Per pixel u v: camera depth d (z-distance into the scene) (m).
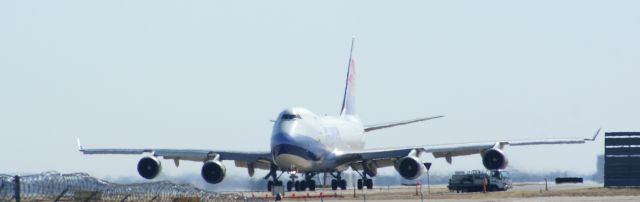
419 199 166.75
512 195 173.25
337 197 182.38
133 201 132.12
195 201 139.62
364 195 175.50
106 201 127.56
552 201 149.12
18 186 114.88
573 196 166.12
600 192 176.88
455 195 178.50
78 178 122.31
